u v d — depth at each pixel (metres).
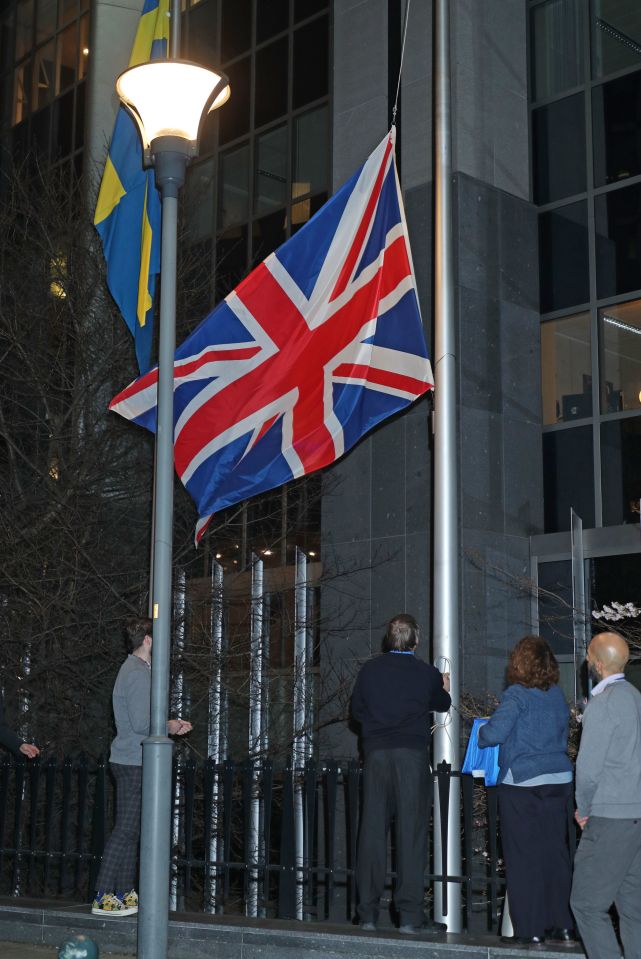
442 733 8.67
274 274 9.95
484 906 10.16
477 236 15.43
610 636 6.08
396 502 15.03
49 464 15.98
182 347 10.07
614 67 15.98
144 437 16.44
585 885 5.87
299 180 18.56
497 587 14.45
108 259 11.41
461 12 15.98
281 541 16.78
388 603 14.84
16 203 19.02
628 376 15.10
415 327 9.36
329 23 18.61
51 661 14.73
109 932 8.34
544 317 16.03
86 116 22.06
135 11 22.47
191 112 7.39
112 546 15.87
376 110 16.70
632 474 14.83
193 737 15.50
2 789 10.70
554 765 6.85
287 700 15.26
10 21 26.11
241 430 9.88
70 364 16.95
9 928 8.84
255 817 13.51
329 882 8.86
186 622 15.54
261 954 7.71
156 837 6.67
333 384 9.62
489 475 14.81
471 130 15.73
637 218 15.37
